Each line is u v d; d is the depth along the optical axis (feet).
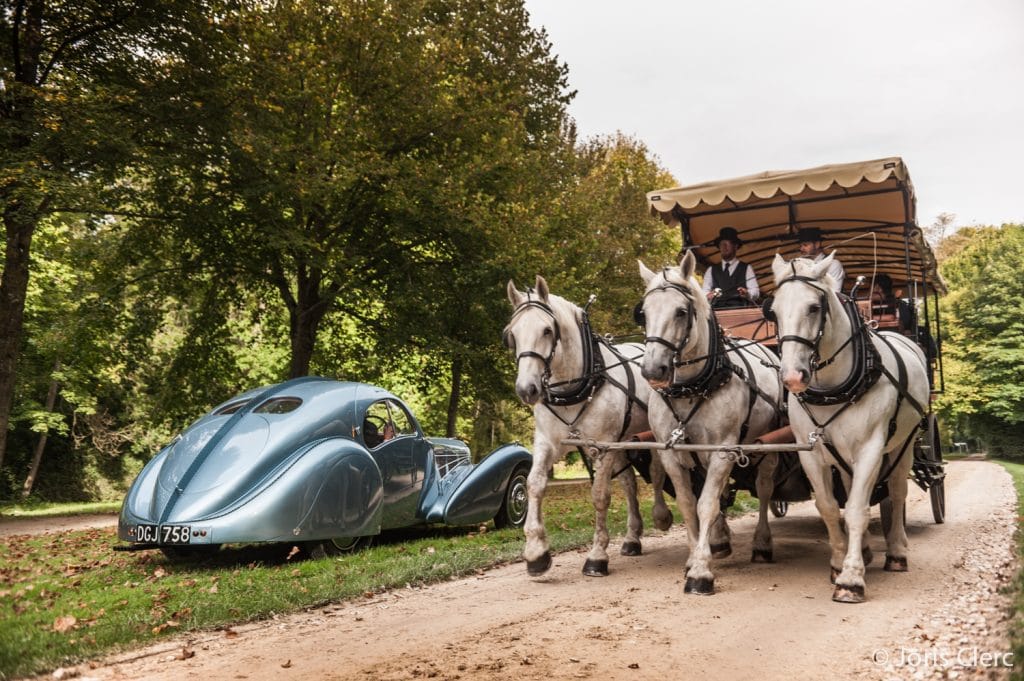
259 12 51.52
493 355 61.00
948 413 133.59
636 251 89.51
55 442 93.04
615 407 23.72
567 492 59.21
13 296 47.80
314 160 47.83
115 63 48.37
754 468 25.21
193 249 56.18
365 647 15.84
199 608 18.12
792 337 18.62
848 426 19.84
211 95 47.19
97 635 15.98
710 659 14.76
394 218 53.31
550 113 77.10
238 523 23.27
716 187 28.55
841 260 35.27
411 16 54.29
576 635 16.57
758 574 23.25
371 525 26.94
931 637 15.76
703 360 21.48
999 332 132.87
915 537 30.12
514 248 54.03
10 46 46.83
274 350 69.67
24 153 40.01
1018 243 138.00
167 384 60.23
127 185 51.75
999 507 40.81
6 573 24.53
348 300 54.70
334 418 27.14
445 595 20.95
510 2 75.92
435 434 85.40
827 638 16.10
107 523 48.55
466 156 56.59
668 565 25.11
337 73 53.26
